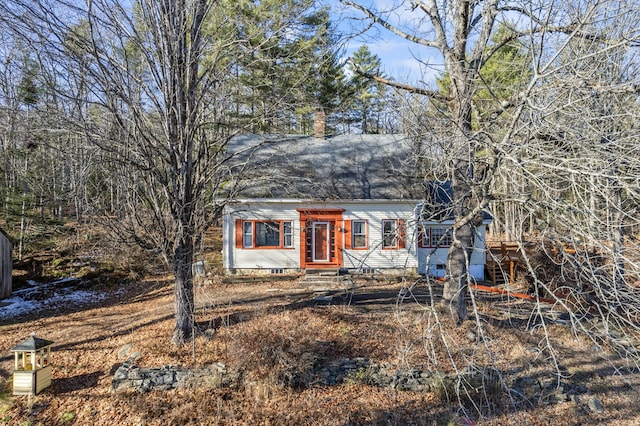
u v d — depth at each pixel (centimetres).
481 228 1731
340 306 1265
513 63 836
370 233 1852
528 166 625
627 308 563
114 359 1005
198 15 984
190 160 970
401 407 873
